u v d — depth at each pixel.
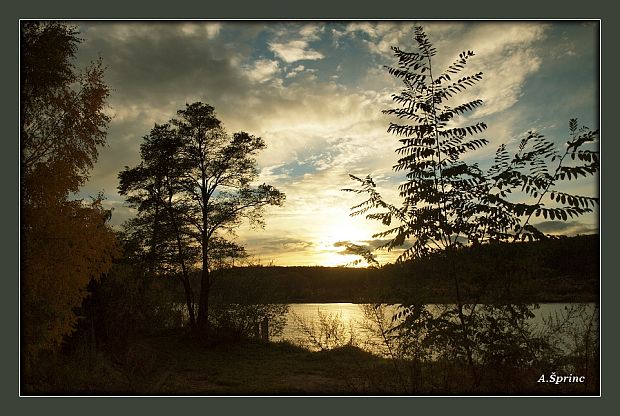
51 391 8.03
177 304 23.80
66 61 10.73
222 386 10.98
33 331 8.67
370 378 6.61
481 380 6.29
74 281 9.80
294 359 16.11
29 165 9.65
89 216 10.36
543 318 6.18
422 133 6.56
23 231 8.94
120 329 15.29
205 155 22.28
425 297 6.48
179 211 21.53
